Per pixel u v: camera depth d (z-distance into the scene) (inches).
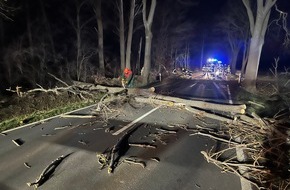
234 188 189.3
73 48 1150.3
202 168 219.1
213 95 590.2
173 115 383.9
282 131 279.6
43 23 1002.7
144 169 215.8
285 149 248.8
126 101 466.0
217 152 242.2
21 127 319.9
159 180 198.7
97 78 724.0
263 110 403.5
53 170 212.2
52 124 333.7
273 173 207.3
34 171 210.7
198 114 382.0
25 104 411.5
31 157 235.9
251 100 507.5
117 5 920.9
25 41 939.3
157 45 1449.3
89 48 1048.2
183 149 258.5
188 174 208.7
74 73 741.9
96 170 213.0
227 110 373.7
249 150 253.9
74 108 418.9
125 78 555.8
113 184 192.5
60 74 652.1
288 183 189.3
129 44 876.0
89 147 259.3
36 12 1003.9
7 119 352.2
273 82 798.5
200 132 305.0
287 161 228.1
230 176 206.8
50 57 813.2
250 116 355.6
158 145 267.7
